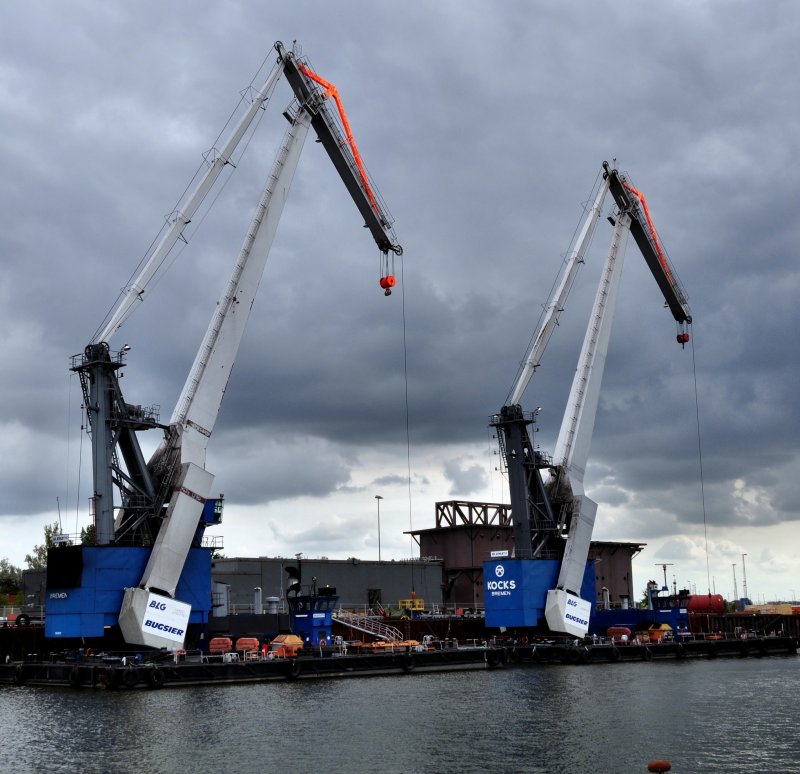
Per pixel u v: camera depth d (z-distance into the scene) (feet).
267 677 186.29
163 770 109.91
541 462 245.24
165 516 191.52
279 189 211.00
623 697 165.68
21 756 116.78
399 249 224.33
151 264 197.57
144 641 183.01
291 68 214.28
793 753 117.08
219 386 201.46
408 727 134.92
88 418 192.44
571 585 239.30
